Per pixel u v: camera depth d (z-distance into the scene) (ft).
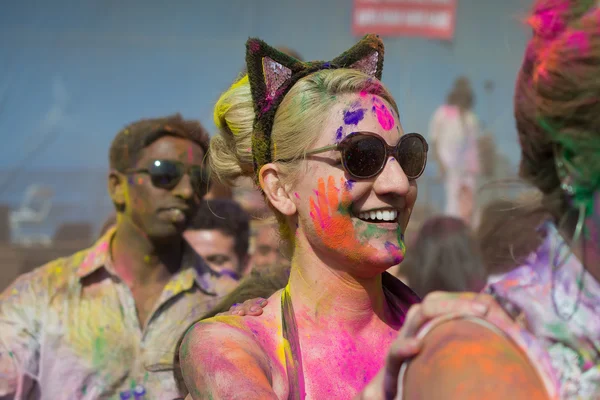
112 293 8.50
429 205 21.02
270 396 4.34
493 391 2.69
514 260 3.43
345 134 5.04
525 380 2.75
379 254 4.99
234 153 5.91
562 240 3.24
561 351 3.03
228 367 4.53
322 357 5.04
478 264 10.14
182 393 5.95
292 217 5.39
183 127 8.90
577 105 3.04
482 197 14.19
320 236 5.09
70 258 8.80
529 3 3.45
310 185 5.12
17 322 8.28
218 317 5.23
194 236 10.30
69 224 22.12
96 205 23.68
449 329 2.97
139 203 8.67
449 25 22.38
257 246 11.19
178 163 8.70
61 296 8.45
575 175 3.14
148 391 8.09
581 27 3.05
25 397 8.18
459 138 20.67
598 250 3.13
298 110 5.19
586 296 3.09
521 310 3.14
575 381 2.97
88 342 8.25
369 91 5.25
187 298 8.57
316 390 4.91
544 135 3.23
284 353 5.03
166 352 8.18
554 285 3.15
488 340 2.88
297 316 5.23
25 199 23.67
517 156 3.90
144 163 8.70
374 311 5.32
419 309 3.16
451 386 2.75
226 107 5.73
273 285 6.09
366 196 5.02
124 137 8.93
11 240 22.95
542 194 3.50
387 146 5.05
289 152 5.24
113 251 8.87
